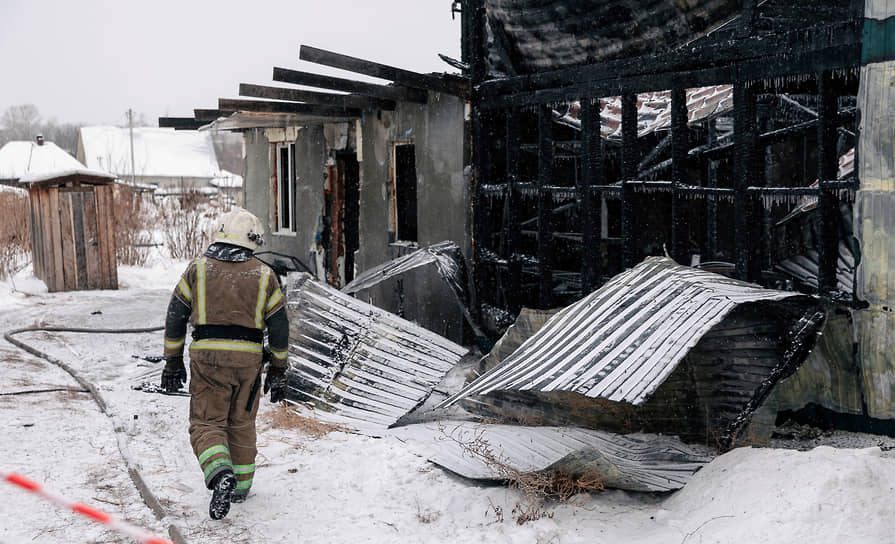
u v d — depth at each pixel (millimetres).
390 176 10500
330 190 12406
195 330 4566
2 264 15984
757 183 6129
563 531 4121
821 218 5598
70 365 8477
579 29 7422
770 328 5297
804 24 5957
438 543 4035
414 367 6918
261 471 5227
